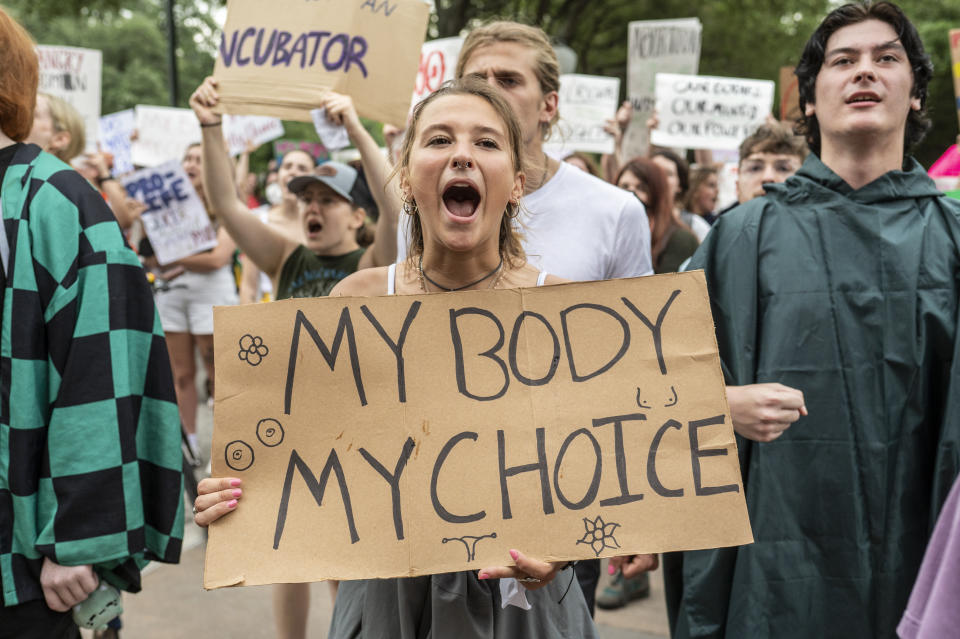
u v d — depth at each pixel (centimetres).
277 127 732
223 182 329
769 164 393
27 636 190
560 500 162
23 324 186
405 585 169
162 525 202
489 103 166
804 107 224
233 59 323
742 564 201
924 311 197
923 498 200
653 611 377
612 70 2308
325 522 161
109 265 194
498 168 162
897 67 200
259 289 656
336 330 168
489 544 160
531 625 170
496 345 169
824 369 200
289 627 303
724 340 212
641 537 161
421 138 164
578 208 234
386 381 167
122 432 192
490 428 165
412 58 323
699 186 563
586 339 170
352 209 349
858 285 200
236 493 161
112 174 737
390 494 162
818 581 198
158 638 344
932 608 129
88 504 187
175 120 732
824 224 205
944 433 192
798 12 2264
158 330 205
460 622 165
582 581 257
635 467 164
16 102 196
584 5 1903
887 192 203
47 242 190
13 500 186
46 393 190
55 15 2006
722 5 2186
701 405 167
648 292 172
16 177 193
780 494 200
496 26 239
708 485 163
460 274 175
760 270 209
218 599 381
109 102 3794
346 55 319
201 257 575
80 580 189
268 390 166
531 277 182
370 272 185
